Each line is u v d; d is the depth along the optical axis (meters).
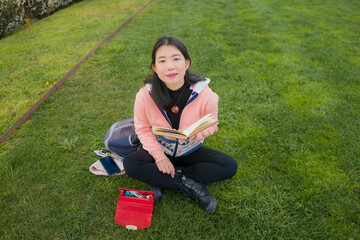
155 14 7.18
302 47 5.16
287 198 2.12
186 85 1.85
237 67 4.24
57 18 7.05
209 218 1.99
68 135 2.74
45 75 3.86
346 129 2.88
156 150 1.93
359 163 2.43
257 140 2.74
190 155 2.11
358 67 4.33
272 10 8.11
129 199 1.90
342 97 3.47
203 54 4.68
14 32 6.05
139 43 5.03
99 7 8.10
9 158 2.43
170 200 2.10
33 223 1.93
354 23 6.88
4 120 2.95
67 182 2.24
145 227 1.88
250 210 2.04
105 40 5.10
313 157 2.52
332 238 1.84
